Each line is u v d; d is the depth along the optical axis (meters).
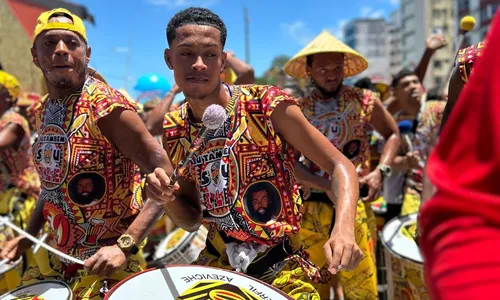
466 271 0.78
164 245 4.49
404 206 4.31
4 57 9.70
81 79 2.22
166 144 2.13
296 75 3.88
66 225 2.22
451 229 0.82
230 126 1.95
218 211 1.99
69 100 2.19
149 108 5.71
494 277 0.76
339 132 3.39
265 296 1.83
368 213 3.50
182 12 1.95
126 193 2.26
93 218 2.20
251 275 2.01
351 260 1.66
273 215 1.96
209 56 1.91
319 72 3.37
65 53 2.14
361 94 3.41
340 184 1.85
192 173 2.05
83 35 2.23
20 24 10.10
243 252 1.98
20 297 2.13
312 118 3.44
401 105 4.90
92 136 2.15
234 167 1.94
